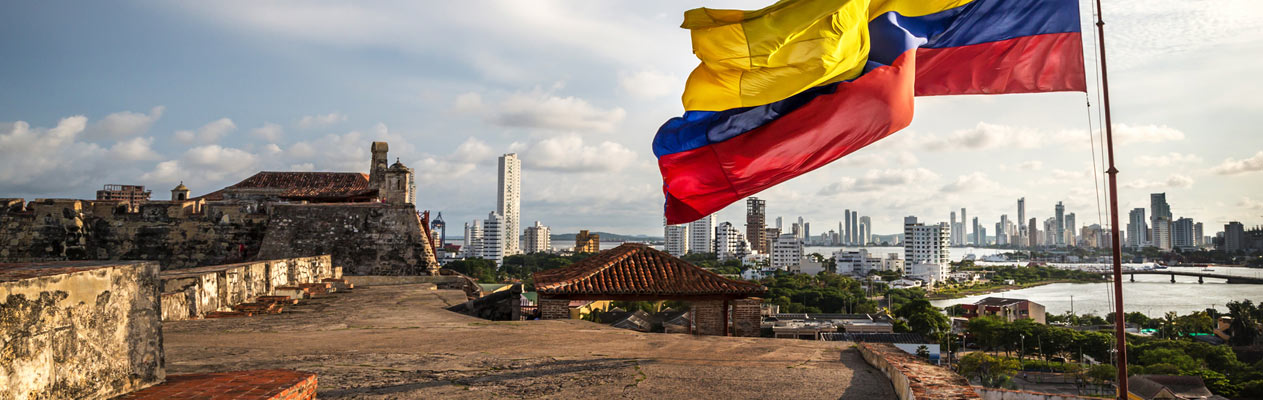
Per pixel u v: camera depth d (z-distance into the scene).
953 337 130.00
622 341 12.12
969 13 11.24
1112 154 9.25
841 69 9.88
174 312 15.15
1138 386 87.12
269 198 35.62
